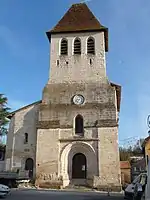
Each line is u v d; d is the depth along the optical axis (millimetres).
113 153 24469
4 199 15156
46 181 24469
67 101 26844
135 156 59188
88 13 32000
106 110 25891
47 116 26391
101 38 29344
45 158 25109
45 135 25734
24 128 27953
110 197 17594
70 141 25391
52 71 28531
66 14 32312
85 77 27875
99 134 25172
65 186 24375
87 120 25891
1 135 32625
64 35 29969
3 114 32562
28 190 21531
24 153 27203
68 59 28828
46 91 27453
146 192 5594
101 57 28547
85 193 20359
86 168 24906
